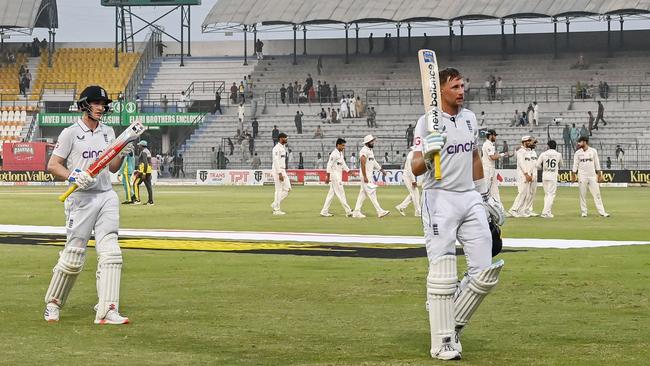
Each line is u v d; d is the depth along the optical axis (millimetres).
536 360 9648
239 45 88188
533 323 11633
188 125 75688
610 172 62000
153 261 18391
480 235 10000
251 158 72562
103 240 11922
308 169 69312
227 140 73938
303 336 10883
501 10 72250
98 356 9867
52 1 83688
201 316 12195
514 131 69500
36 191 57250
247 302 13281
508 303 13078
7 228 27500
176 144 77625
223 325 11570
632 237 24094
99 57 84500
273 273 16438
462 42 79875
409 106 74312
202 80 81750
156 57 84375
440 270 9828
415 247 21422
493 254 10492
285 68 80938
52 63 83750
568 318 11961
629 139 67062
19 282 15406
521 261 18016
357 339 10711
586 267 17062
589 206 39719
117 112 75125
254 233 25703
